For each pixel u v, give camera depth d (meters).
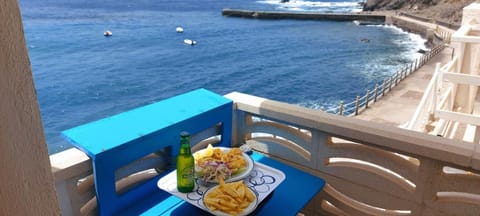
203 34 47.56
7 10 0.56
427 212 2.00
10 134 0.59
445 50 27.31
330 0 109.69
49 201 0.69
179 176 1.78
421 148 1.87
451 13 43.28
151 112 2.16
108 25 56.72
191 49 38.25
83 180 1.77
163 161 2.06
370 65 29.38
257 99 2.54
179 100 2.38
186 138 1.76
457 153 1.78
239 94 2.66
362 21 53.09
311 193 1.95
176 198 1.93
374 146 2.05
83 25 56.38
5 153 0.58
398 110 14.19
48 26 54.72
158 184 1.85
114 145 1.71
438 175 1.90
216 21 59.47
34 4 94.19
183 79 27.41
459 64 5.20
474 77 4.32
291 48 37.53
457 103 5.46
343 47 37.16
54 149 15.12
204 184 1.85
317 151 2.30
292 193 1.95
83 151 1.73
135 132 1.86
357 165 2.18
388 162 2.05
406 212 2.08
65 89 24.62
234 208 1.63
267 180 1.89
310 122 2.23
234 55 35.00
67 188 1.68
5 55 0.57
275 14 59.31
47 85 25.39
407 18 48.38
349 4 92.44
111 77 27.80
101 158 1.67
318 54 34.38
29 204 0.64
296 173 2.15
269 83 25.81
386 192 2.11
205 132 2.32
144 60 33.53
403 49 35.12
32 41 42.53
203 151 2.04
